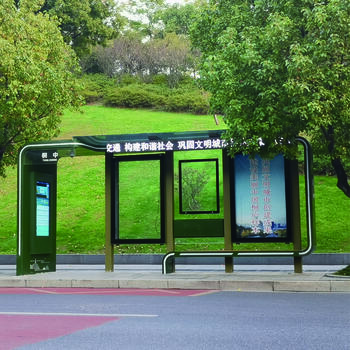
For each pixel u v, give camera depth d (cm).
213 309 870
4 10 1672
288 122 1308
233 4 1880
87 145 1575
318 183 2764
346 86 1266
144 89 4788
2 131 1709
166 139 1516
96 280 1320
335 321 736
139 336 638
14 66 1609
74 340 617
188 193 1543
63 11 4662
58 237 2425
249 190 1491
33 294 1168
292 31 1305
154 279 1297
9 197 2992
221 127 3638
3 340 620
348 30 1241
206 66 1353
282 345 579
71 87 1909
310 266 1831
